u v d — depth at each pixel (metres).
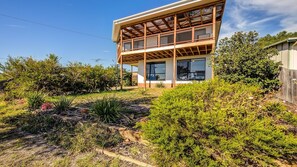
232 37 6.38
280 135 1.59
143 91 10.05
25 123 4.25
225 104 2.00
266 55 5.85
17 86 8.72
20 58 8.97
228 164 1.72
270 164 1.70
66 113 4.62
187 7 9.50
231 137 1.76
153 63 14.59
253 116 1.81
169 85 13.52
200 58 12.23
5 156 2.62
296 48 8.69
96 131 3.33
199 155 1.84
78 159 2.50
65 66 10.30
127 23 11.94
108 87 12.62
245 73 5.68
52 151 2.79
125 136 3.15
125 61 16.41
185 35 12.16
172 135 1.96
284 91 5.41
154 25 11.93
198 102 2.03
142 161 2.37
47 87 9.23
